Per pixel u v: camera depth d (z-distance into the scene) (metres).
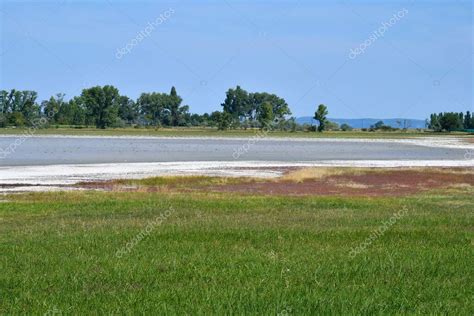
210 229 21.56
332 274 14.66
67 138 129.88
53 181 45.78
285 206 30.23
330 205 30.97
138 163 63.94
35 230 21.44
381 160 74.62
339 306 11.95
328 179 51.12
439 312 11.66
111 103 185.62
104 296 12.58
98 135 145.50
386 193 42.59
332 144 117.81
